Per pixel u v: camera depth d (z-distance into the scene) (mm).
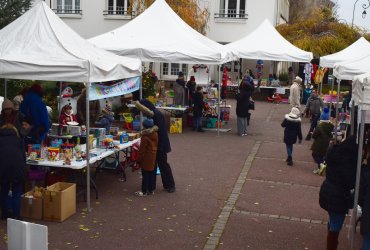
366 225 4941
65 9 29812
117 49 13930
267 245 6457
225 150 12758
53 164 7523
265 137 15023
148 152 8336
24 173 6812
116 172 9922
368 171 5141
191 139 14180
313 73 28375
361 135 5344
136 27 15383
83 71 7270
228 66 29562
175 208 7855
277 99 25562
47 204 7031
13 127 6844
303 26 29828
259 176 10164
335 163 5613
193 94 15961
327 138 10453
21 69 7305
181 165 10867
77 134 8594
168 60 13836
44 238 4109
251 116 19875
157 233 6730
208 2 28844
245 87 14992
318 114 14773
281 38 22781
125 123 15195
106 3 29391
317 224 7355
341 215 5684
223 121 17016
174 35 14828
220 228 7012
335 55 18406
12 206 7012
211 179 9766
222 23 29047
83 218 7234
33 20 8383
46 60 7387
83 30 29750
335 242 5770
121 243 6332
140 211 7645
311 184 9680
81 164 7570
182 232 6805
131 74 9320
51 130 8734
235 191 8961
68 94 12633
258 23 28844
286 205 8250
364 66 9672
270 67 29172
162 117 8586
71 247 6145
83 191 8078
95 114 12219
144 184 8453
